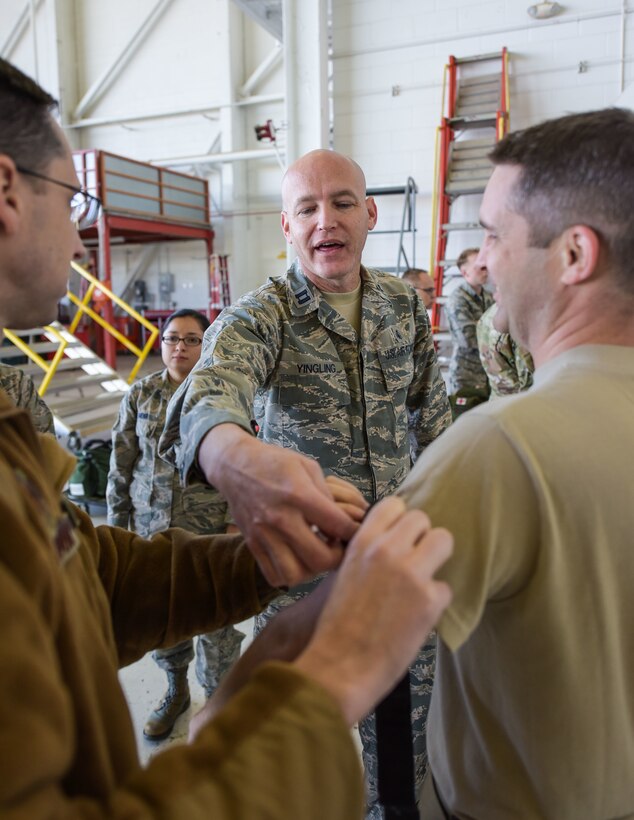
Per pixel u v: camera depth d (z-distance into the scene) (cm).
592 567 57
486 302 409
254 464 72
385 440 158
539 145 65
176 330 218
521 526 56
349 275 153
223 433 81
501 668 62
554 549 56
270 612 152
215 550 82
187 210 962
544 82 582
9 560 41
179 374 221
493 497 56
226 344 135
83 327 1034
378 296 161
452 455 58
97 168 805
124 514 232
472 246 628
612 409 60
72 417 500
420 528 52
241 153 916
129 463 229
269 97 932
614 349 63
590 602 58
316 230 150
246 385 109
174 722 210
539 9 565
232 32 935
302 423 154
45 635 38
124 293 1127
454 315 409
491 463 57
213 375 104
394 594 48
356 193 153
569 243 63
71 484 390
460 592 55
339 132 647
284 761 41
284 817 40
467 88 596
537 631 58
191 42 961
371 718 142
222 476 76
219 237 1022
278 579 69
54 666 38
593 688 59
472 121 580
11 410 51
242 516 73
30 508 46
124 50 991
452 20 598
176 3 959
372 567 50
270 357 147
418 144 626
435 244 614
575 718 59
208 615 80
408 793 69
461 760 69
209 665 208
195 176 988
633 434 59
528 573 58
